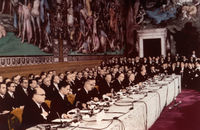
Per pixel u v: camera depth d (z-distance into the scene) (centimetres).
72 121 363
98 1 1280
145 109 487
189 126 571
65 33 972
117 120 359
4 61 665
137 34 1689
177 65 1296
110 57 1460
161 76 1078
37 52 805
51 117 463
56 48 912
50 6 868
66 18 977
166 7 1605
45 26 841
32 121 457
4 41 667
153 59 1435
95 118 380
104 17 1364
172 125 581
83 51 1127
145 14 1661
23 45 738
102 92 742
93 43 1230
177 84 1029
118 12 1586
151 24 1650
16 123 445
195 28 1542
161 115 680
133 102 493
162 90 691
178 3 1572
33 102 464
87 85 605
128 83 859
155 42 1655
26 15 747
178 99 951
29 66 761
